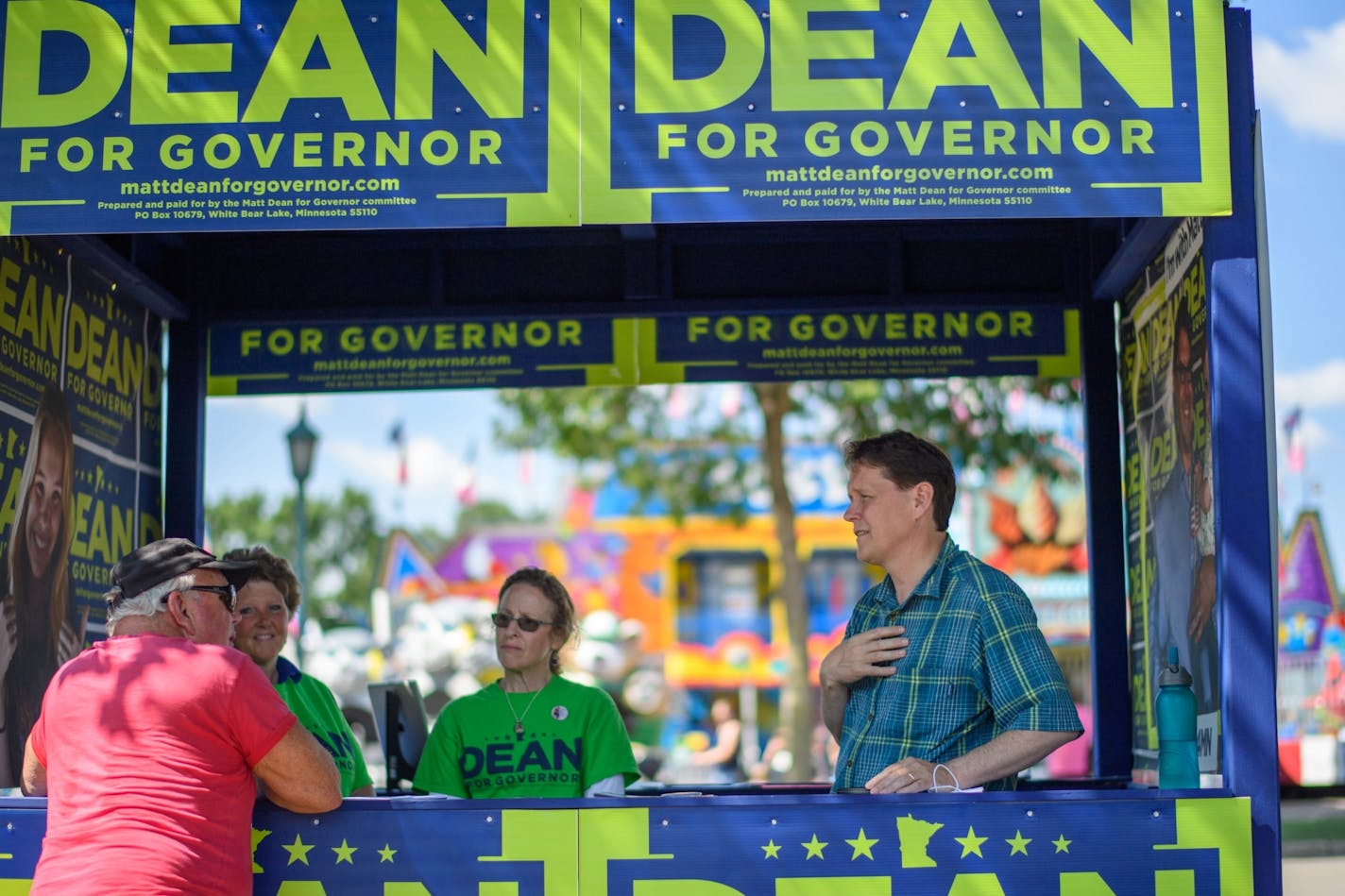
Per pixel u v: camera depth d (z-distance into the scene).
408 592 28.44
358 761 5.16
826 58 3.87
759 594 30.72
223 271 6.27
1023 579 26.72
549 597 4.91
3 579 4.56
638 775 4.91
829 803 3.70
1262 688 3.73
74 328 5.18
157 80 3.90
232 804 3.44
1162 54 3.85
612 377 6.25
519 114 3.87
